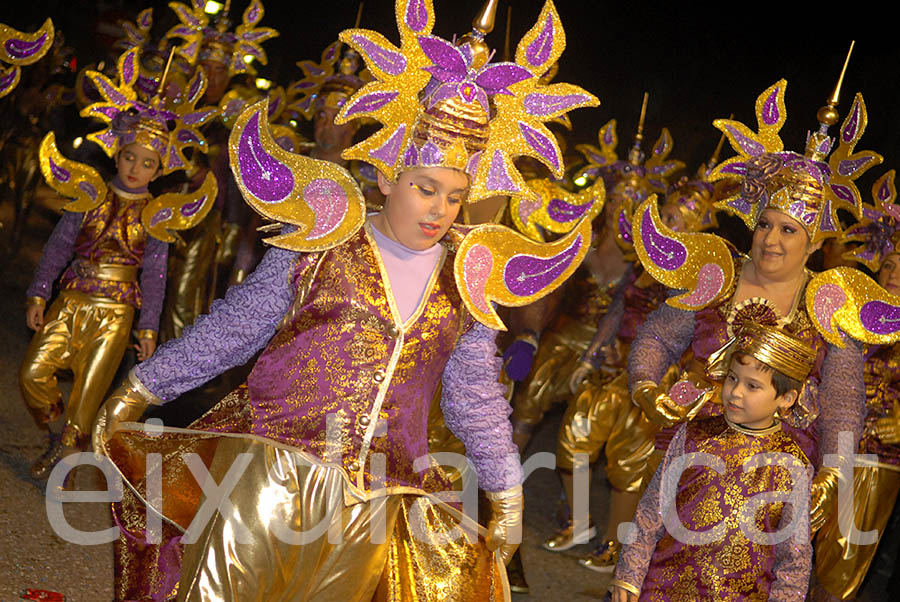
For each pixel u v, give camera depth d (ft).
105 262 15.61
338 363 8.32
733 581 9.36
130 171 15.71
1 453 15.93
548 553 16.75
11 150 27.71
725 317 11.05
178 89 17.49
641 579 9.69
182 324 21.52
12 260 28.09
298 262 8.36
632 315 16.33
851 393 10.94
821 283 10.98
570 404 16.81
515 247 9.00
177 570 8.95
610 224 16.96
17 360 20.80
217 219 21.56
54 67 27.45
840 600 13.96
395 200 8.41
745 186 10.93
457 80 8.30
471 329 8.91
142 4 39.93
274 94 21.63
